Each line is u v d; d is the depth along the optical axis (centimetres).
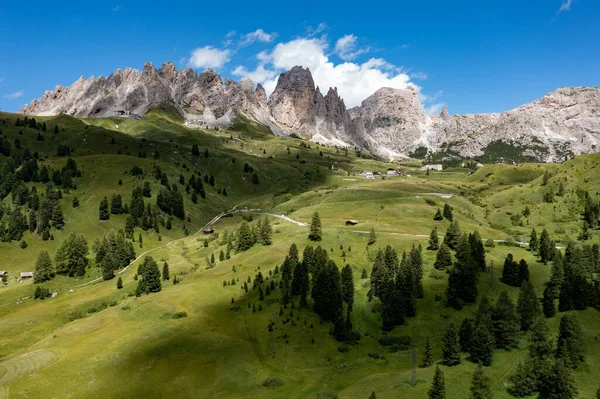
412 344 11419
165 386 9650
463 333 10562
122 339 11844
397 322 12375
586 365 9294
